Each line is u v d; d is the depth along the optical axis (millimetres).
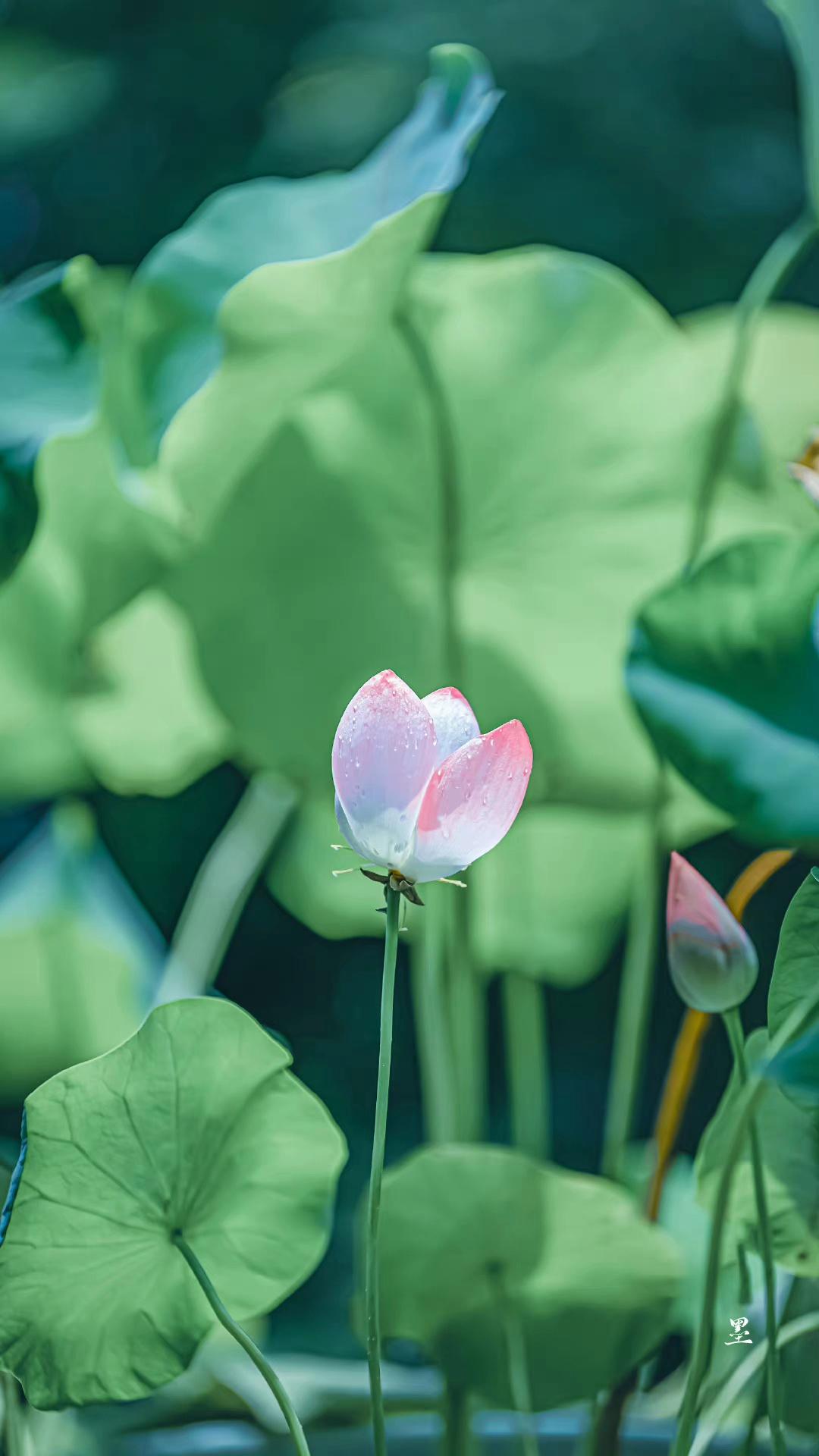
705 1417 2834
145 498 2955
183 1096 2650
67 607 3793
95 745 3977
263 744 3416
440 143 2916
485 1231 2818
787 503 3352
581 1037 12586
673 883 2641
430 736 2539
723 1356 2895
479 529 3395
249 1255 2695
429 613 3402
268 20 14547
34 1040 3896
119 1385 2662
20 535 2840
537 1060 3377
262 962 13945
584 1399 2842
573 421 3359
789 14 2977
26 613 3822
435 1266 2830
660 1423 3006
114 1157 2639
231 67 14445
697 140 13789
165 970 3832
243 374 2900
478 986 3521
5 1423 2789
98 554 3191
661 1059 11977
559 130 13781
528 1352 2838
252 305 2865
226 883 3537
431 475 3371
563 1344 2836
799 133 13703
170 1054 2645
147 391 2965
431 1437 2996
